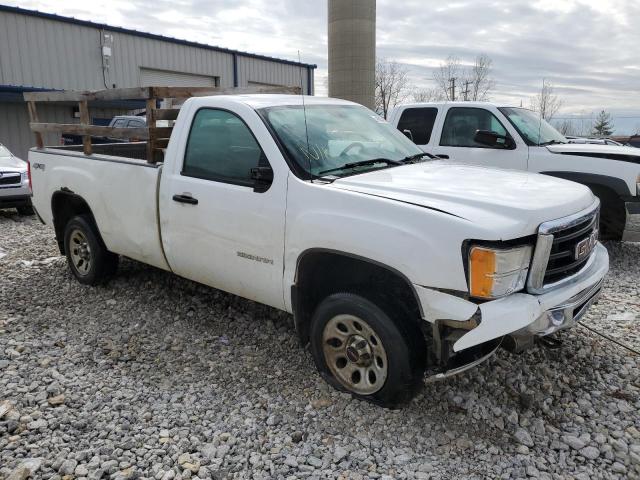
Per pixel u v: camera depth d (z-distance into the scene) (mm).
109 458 3008
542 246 3014
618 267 6688
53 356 4207
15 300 5426
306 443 3125
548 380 3764
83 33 21141
